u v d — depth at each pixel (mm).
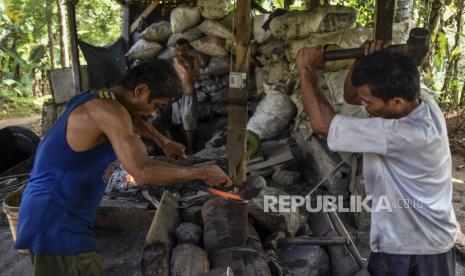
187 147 6160
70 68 7434
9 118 11695
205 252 2625
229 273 2244
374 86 1562
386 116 1665
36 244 2025
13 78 13922
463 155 6105
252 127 5188
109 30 13914
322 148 4219
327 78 4156
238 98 2533
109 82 7547
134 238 3596
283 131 5289
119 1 7523
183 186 3584
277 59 5250
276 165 4508
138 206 3674
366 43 1896
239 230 2666
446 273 1836
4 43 13391
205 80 6586
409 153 1635
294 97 4945
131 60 7609
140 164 1837
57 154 1996
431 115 1665
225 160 4457
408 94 1558
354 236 3463
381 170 1724
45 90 14867
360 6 7203
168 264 2494
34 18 13234
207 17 5902
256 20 5438
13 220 3270
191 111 5949
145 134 2629
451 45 9188
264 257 2646
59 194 2018
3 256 3516
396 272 1828
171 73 2033
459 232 3582
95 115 1898
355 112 3979
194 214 3098
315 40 4512
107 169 2189
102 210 3670
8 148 5555
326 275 2914
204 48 6109
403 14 5426
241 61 2494
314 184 4359
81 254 2105
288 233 3055
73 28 6637
